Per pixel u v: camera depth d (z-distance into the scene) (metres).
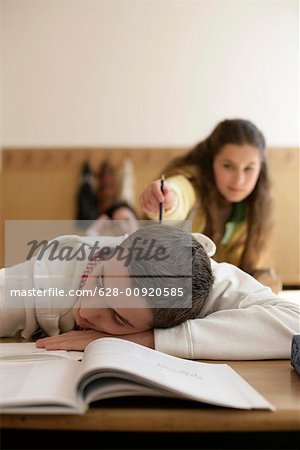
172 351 0.86
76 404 0.61
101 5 3.86
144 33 3.89
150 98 3.92
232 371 0.78
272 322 0.89
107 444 0.62
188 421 0.61
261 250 2.30
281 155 3.93
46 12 3.85
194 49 3.90
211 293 0.98
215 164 2.13
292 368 0.82
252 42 3.91
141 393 0.65
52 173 3.92
